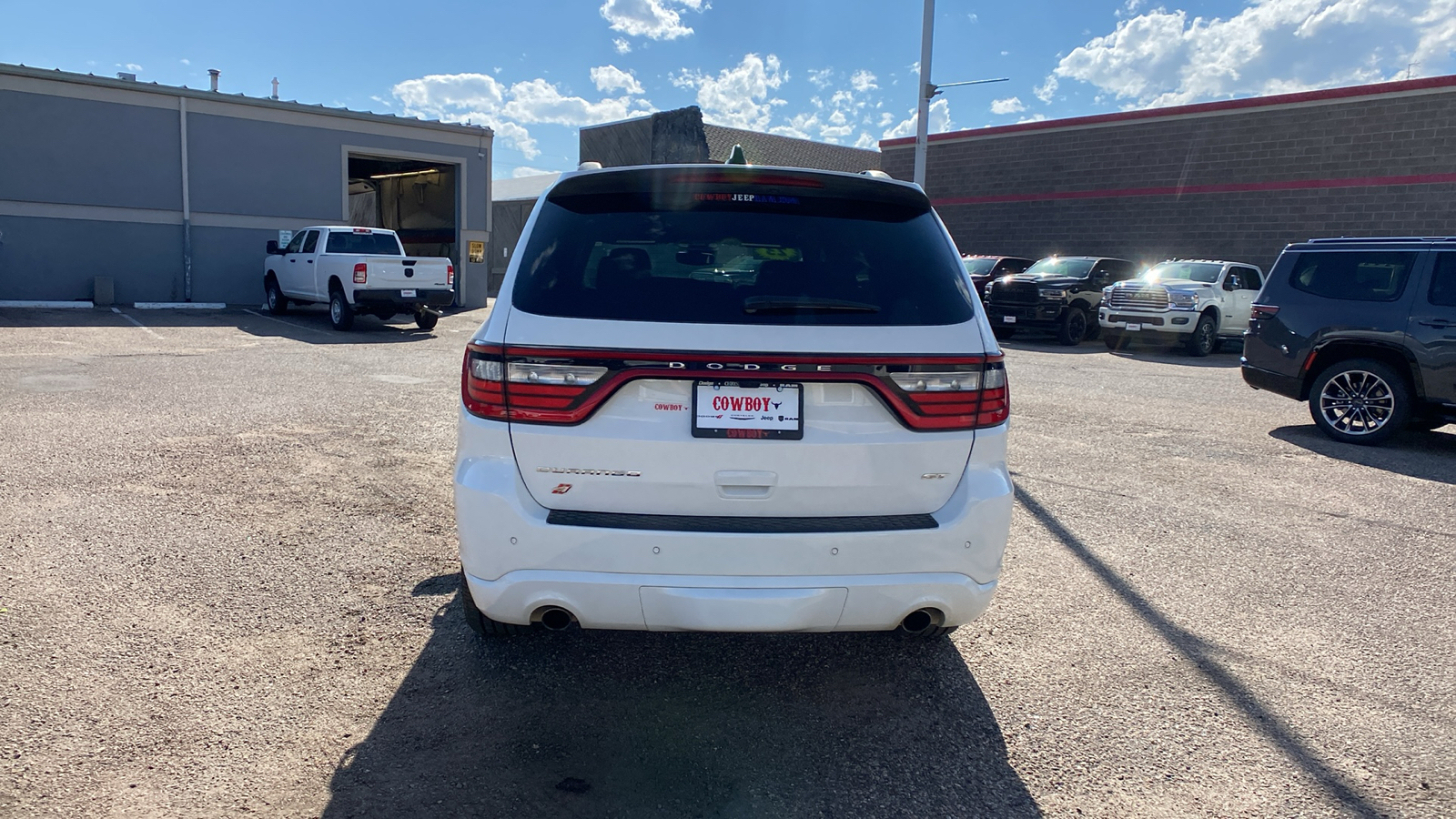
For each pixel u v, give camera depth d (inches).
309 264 654.5
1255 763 112.7
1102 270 725.9
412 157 856.9
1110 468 267.0
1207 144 846.5
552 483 106.6
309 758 107.2
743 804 101.5
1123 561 186.2
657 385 104.5
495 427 106.5
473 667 131.5
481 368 107.3
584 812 98.8
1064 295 685.3
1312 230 792.3
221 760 105.7
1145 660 140.9
